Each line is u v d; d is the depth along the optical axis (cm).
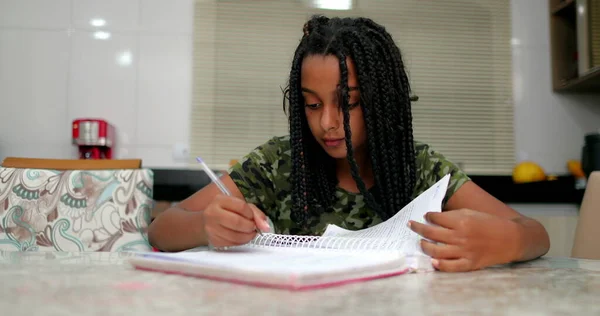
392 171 92
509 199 217
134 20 240
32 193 124
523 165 228
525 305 34
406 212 72
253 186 106
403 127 94
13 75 231
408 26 257
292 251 59
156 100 239
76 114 233
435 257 53
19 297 35
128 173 129
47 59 233
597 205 103
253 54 249
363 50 87
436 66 257
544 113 254
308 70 85
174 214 88
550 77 255
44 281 42
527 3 258
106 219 125
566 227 203
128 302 33
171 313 30
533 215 215
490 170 254
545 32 256
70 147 231
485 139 255
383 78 89
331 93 85
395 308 32
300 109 94
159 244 90
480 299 36
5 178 124
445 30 258
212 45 246
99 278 44
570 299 36
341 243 63
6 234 121
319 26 96
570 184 217
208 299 35
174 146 239
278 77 250
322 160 101
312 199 101
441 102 256
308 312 31
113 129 230
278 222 108
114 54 238
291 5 253
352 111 87
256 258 50
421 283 44
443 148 254
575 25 248
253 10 250
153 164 237
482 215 59
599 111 254
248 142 246
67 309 31
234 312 30
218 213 62
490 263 56
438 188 69
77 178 126
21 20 234
